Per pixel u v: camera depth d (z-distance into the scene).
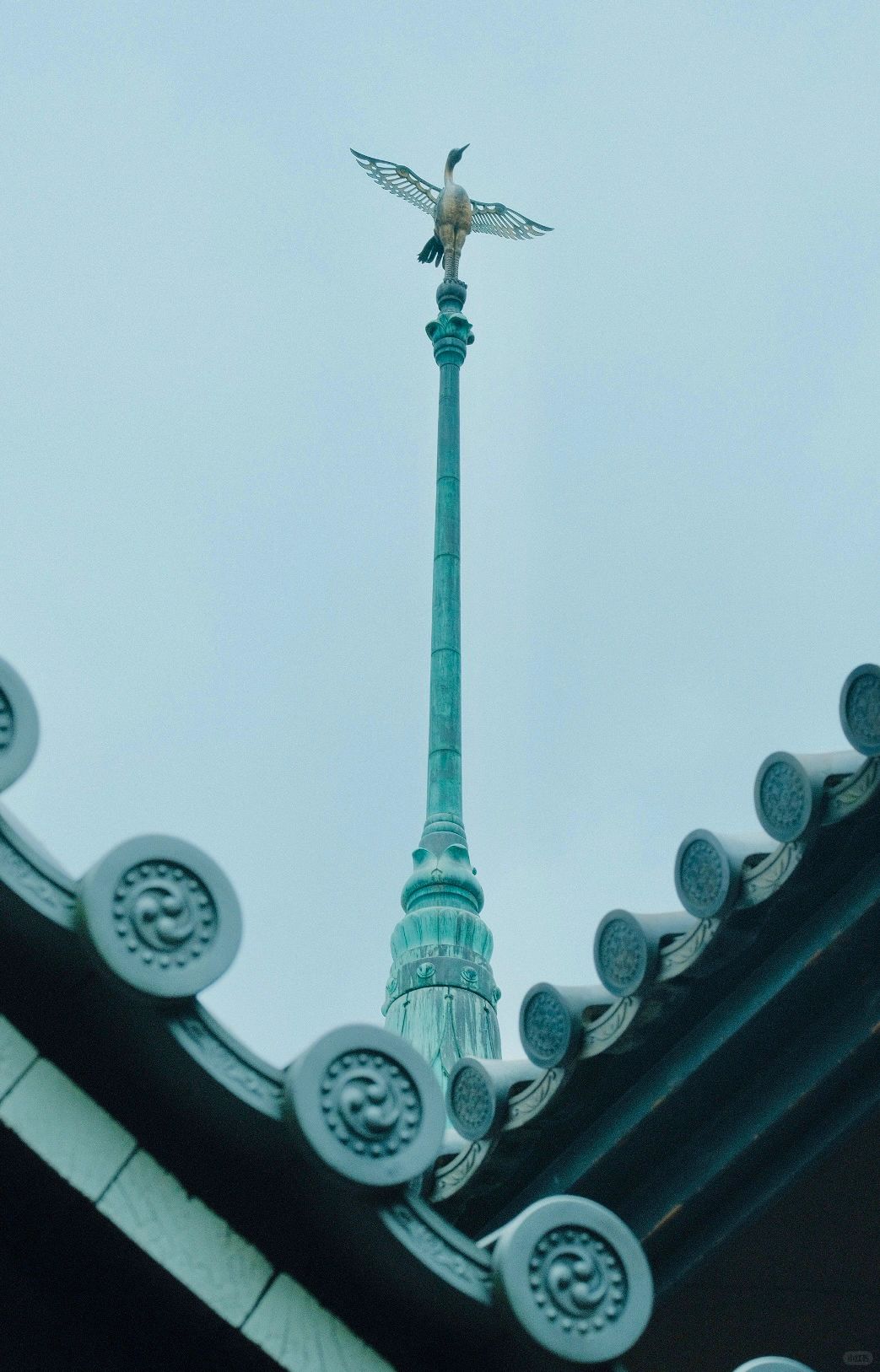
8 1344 3.48
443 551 17.22
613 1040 6.18
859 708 5.50
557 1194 6.71
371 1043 3.27
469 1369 3.39
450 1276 3.22
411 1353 3.38
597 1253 3.22
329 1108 3.20
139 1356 3.49
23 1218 3.47
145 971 3.19
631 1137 6.45
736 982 6.16
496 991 13.09
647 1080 6.44
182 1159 3.34
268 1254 3.34
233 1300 3.28
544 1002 6.42
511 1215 6.97
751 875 5.84
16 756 3.24
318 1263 3.37
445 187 21.44
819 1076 6.02
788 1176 6.21
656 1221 6.52
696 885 5.95
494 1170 6.76
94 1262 3.45
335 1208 3.26
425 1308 3.29
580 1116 6.57
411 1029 12.60
